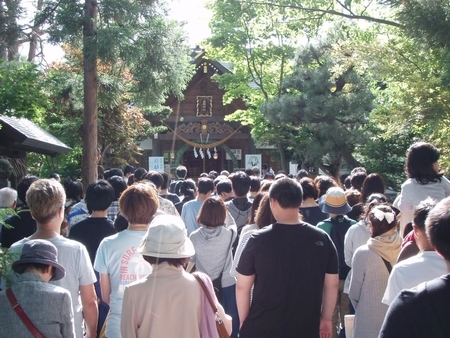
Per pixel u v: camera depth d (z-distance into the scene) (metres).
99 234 4.52
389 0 9.19
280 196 3.48
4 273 3.30
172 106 30.02
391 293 2.94
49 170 18.28
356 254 3.95
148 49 11.40
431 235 2.20
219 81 24.08
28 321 2.76
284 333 3.35
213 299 2.99
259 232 3.50
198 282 2.98
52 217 3.49
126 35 10.76
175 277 2.94
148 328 2.88
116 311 3.67
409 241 3.68
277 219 3.55
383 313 3.79
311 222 5.66
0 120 10.23
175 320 2.88
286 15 16.84
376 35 13.00
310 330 3.39
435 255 2.91
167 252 2.92
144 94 11.91
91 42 10.77
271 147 31.06
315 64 20.83
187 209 6.71
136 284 2.95
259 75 22.89
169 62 11.77
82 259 3.48
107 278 3.75
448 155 9.07
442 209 2.19
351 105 18.61
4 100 8.43
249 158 22.98
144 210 3.78
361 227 4.76
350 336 4.03
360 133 18.73
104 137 19.45
